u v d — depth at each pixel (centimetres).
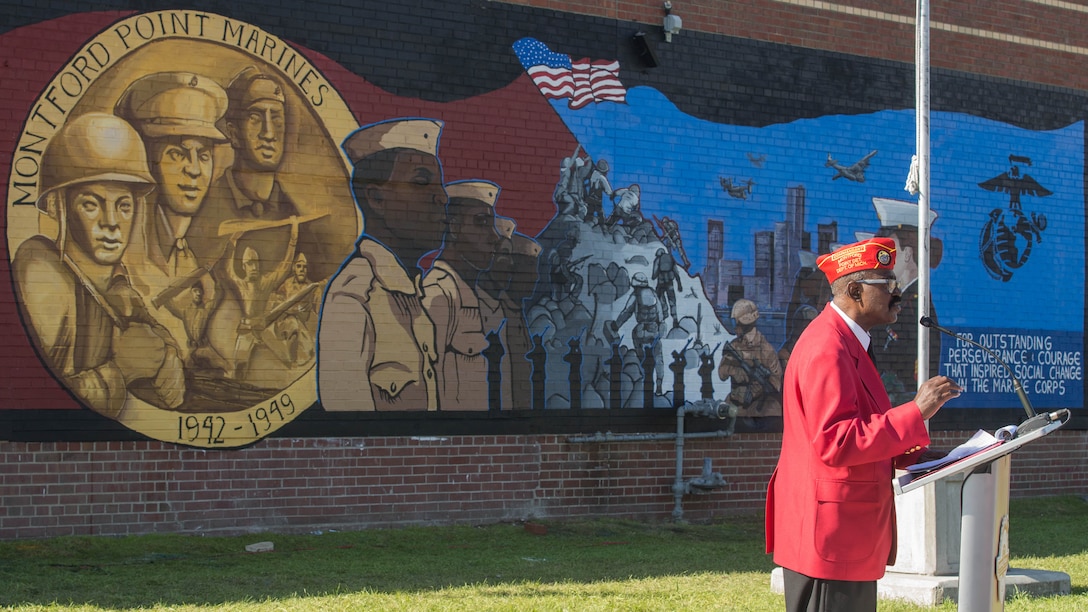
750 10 1255
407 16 1091
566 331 1146
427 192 1093
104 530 962
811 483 449
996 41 1401
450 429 1095
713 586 805
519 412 1124
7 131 944
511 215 1127
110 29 981
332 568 878
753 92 1250
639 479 1180
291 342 1035
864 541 444
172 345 991
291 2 1046
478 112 1117
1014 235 1398
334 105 1059
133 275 981
